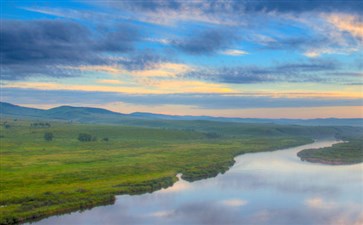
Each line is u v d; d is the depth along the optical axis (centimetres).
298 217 8088
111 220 7862
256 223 7719
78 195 9450
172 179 12081
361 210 8600
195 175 12800
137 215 8238
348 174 13400
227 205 9062
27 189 9988
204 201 9412
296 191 10506
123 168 13612
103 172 12769
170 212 8481
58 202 8781
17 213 7788
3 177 11594
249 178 12562
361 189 10725
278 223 7706
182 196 9975
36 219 7850
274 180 12144
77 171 12850
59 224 7550
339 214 8294
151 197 9856
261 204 9131
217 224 7669
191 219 7975
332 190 10631
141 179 11588
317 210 8606
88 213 8356
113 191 10131
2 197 8912
